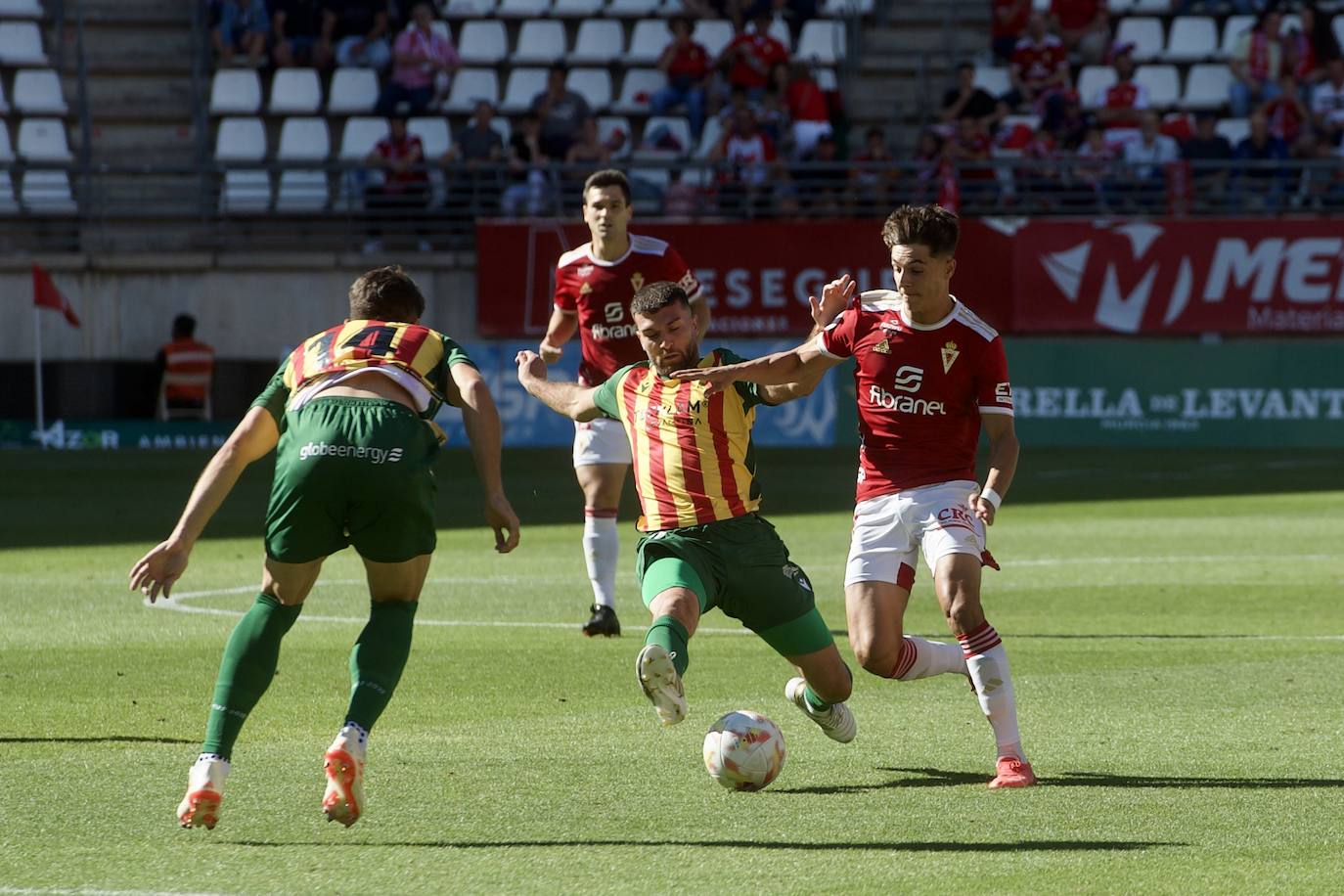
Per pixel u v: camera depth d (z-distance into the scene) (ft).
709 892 41.27
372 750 58.65
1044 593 103.60
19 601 99.35
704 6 282.56
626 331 90.89
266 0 273.13
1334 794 51.60
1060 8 275.39
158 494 173.68
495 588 107.34
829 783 53.72
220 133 261.24
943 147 239.50
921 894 41.01
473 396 48.01
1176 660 78.69
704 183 239.30
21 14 274.98
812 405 233.76
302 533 47.21
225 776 44.93
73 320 232.53
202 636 85.76
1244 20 277.23
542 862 44.06
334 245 247.70
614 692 70.49
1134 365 228.02
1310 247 226.38
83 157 251.19
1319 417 225.56
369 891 41.37
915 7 287.89
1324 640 84.89
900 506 56.49
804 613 54.29
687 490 54.13
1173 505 161.58
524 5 284.61
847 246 229.25
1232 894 40.96
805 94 251.80
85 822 48.29
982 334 55.93
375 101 267.59
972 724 63.87
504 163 244.22
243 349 239.09
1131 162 233.14
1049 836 46.70
